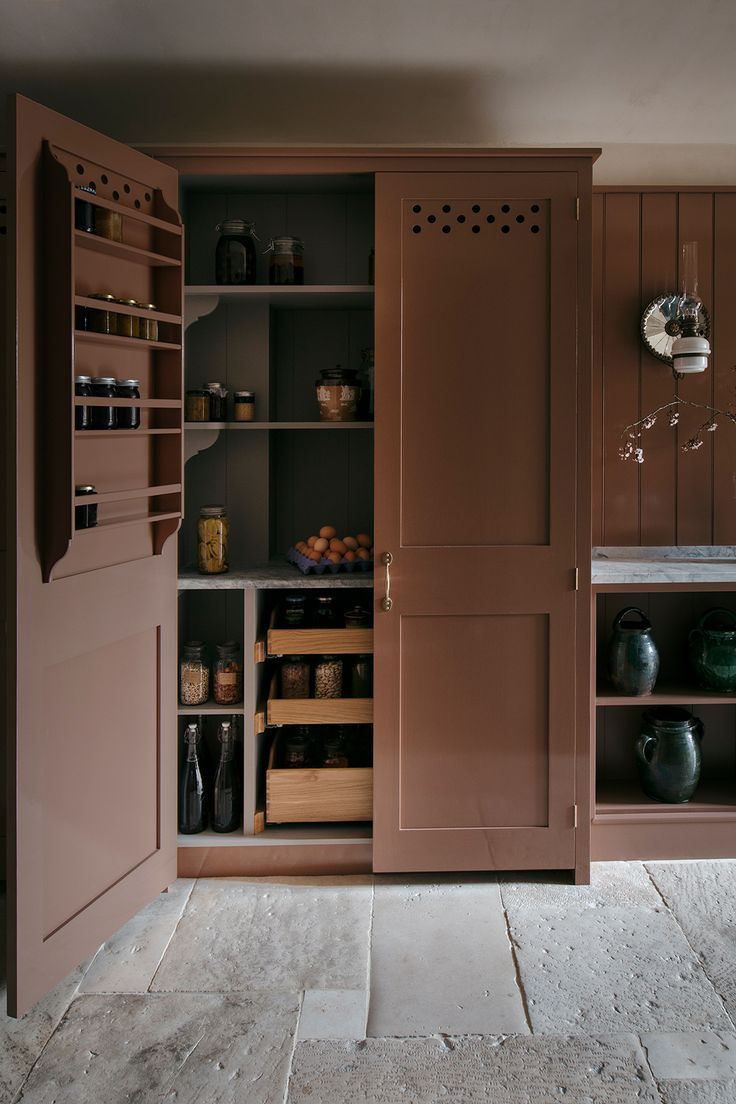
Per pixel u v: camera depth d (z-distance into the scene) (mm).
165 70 2486
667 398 2988
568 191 2494
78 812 2121
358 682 2754
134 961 2221
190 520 3006
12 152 1841
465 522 2555
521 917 2430
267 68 2479
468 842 2609
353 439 3068
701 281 2963
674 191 2928
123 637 2295
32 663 1927
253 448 2977
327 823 2787
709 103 2699
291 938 2324
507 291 2518
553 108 2727
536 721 2596
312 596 2883
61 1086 1763
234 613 3041
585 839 2613
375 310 2516
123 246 2123
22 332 1869
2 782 2639
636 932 2346
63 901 2068
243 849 2674
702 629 2885
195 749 2705
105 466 2215
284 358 3031
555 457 2541
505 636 2578
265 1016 1991
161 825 2518
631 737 3070
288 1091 1749
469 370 2529
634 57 2434
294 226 2941
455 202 2500
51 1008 2025
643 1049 1873
